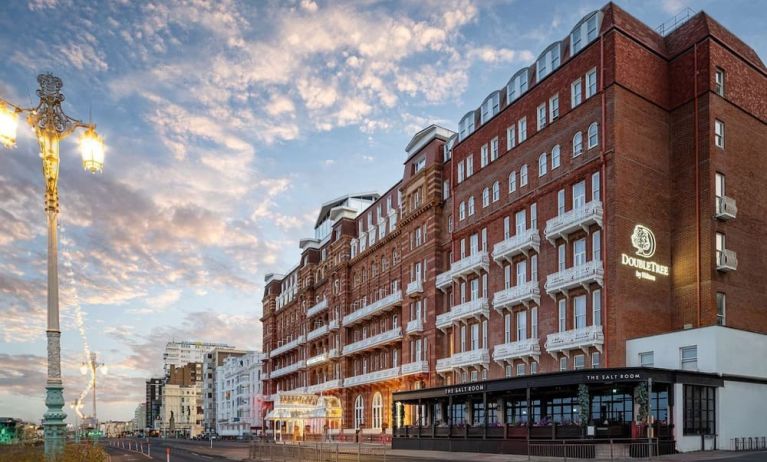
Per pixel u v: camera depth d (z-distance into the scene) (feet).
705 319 136.26
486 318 178.81
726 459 101.35
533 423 133.90
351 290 292.61
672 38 155.63
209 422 629.51
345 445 211.20
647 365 132.05
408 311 224.94
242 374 504.43
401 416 188.24
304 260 357.61
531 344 154.51
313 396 277.85
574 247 148.36
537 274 160.25
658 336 130.93
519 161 171.73
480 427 146.00
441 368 196.44
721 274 140.15
